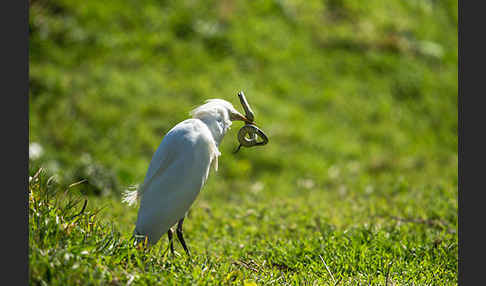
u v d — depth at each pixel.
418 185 11.23
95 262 4.71
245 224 8.74
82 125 14.01
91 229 5.36
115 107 14.81
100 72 15.83
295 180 13.63
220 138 6.58
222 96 15.99
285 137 15.31
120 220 8.38
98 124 14.14
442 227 7.88
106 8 18.08
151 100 15.38
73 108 14.40
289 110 16.48
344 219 8.46
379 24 21.88
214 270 5.34
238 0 20.14
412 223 8.07
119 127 14.21
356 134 16.66
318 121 16.59
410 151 16.36
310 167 14.32
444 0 25.64
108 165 12.58
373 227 7.63
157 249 6.86
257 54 18.44
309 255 6.68
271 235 8.02
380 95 18.47
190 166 5.95
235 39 18.53
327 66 19.02
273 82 17.61
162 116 14.99
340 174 14.01
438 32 23.12
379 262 6.28
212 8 19.45
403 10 23.44
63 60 16.06
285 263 6.56
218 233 8.28
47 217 5.00
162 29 18.17
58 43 16.56
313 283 5.59
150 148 13.90
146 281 4.75
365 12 22.16
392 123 17.52
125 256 5.18
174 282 4.84
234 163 13.93
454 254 6.76
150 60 16.97
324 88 18.09
